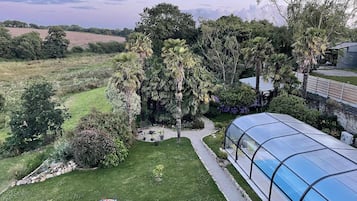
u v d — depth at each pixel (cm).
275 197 1365
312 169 1234
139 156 2244
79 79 5947
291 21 4075
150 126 2933
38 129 2822
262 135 1659
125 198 1678
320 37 2498
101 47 10731
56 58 9444
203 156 2192
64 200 1691
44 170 2067
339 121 2395
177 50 2361
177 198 1653
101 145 2028
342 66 4088
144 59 3044
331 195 1075
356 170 1163
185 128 2831
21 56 8819
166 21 4766
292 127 1689
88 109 3841
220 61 3712
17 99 4488
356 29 4231
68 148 2156
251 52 2930
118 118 2406
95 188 1806
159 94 2877
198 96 2825
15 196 1791
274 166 1411
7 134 3030
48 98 2992
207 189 1728
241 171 1723
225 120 3055
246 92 3094
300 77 3055
